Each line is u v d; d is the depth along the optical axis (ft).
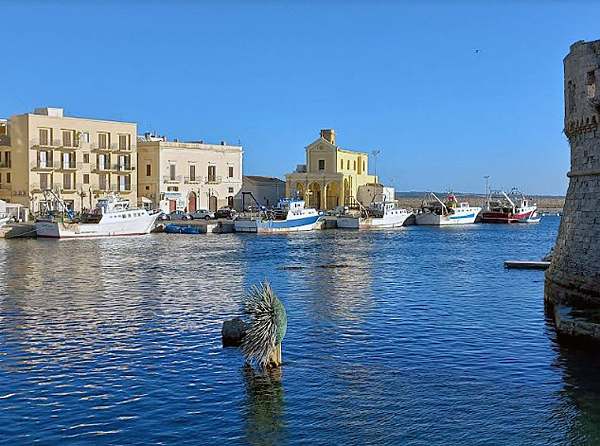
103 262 189.37
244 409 65.92
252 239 295.28
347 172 473.26
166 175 385.91
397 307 117.39
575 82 99.96
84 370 77.87
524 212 508.94
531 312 111.34
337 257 212.64
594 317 90.89
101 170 361.51
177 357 83.30
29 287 138.82
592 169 96.12
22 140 336.49
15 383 73.10
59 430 60.90
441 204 473.26
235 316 108.47
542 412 64.95
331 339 92.63
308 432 60.75
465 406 66.59
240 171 428.97
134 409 65.82
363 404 67.21
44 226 281.54
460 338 92.99
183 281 150.92
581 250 98.22
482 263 195.52
